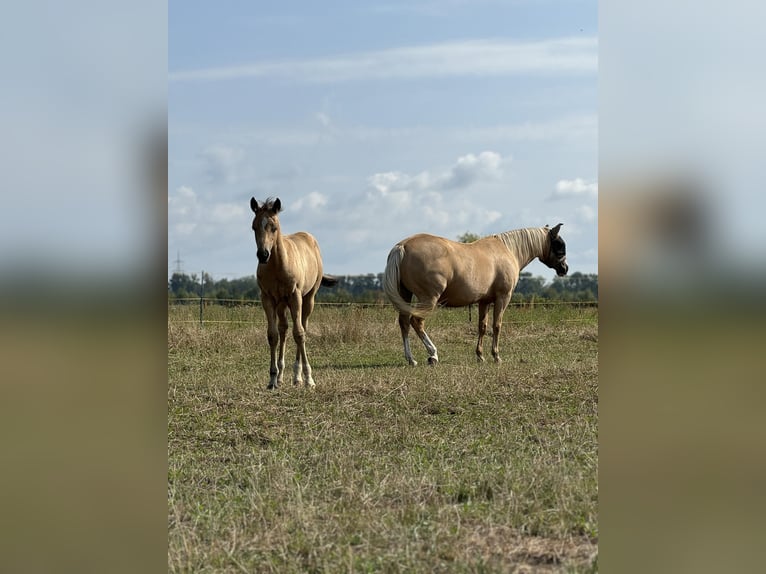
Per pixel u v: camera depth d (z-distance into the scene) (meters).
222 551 3.77
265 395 8.80
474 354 13.91
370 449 6.14
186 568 3.49
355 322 15.70
